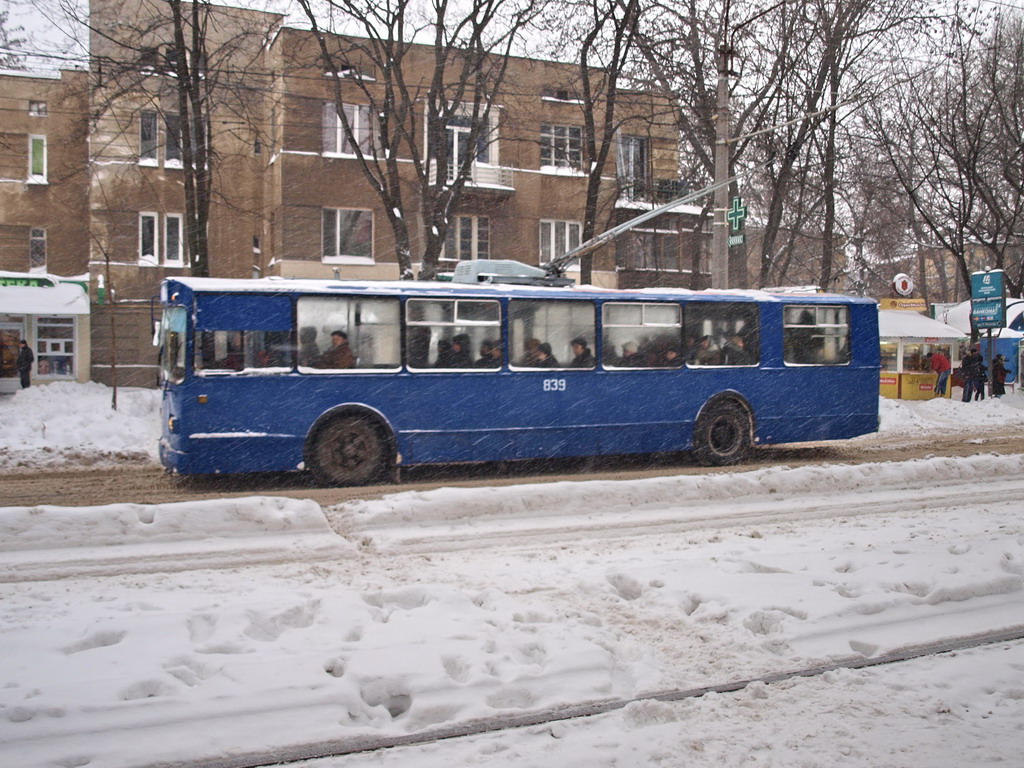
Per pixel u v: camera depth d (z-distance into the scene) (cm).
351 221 2873
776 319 1549
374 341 1273
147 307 2733
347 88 2836
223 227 2956
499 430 1338
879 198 3553
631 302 1442
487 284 1381
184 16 2458
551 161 3167
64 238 2906
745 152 2870
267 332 1216
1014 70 2919
